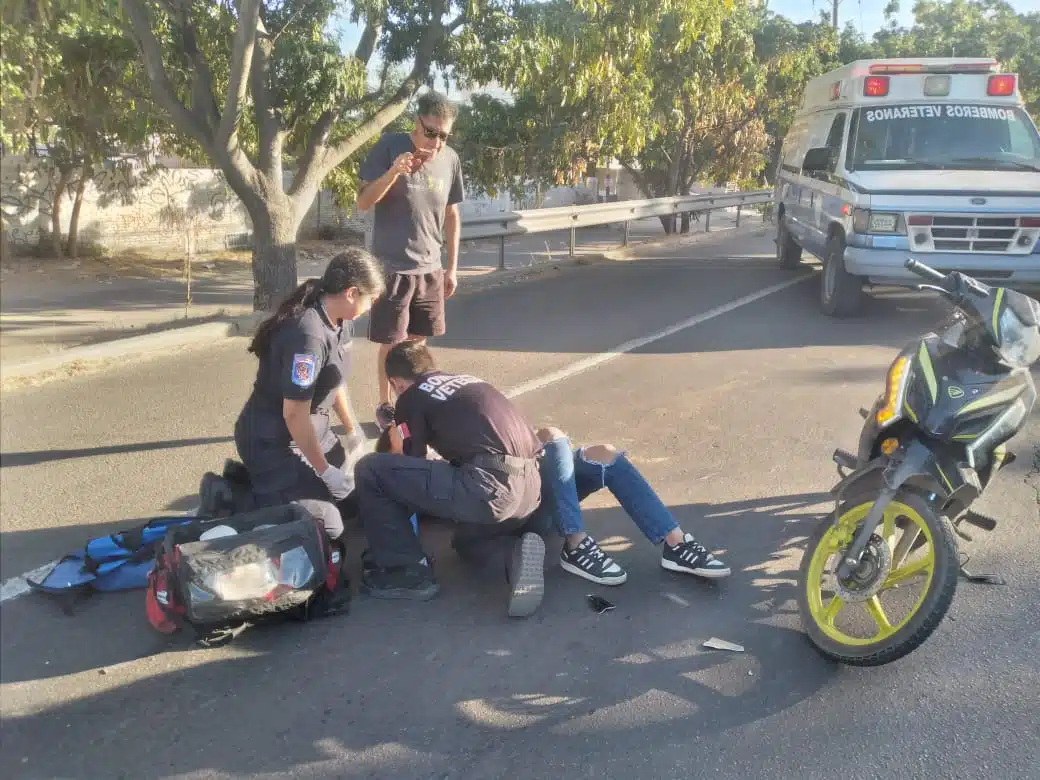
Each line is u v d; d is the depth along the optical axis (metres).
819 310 9.93
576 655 3.48
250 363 7.81
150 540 4.07
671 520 4.04
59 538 4.50
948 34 33.25
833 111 10.66
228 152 9.04
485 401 3.80
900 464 3.30
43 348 7.94
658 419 6.15
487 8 10.19
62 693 3.29
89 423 6.22
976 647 3.45
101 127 10.95
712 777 2.82
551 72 12.25
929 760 2.86
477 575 4.13
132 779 2.87
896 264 8.40
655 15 12.36
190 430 6.07
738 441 5.69
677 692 3.24
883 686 3.24
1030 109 32.09
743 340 8.40
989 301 3.25
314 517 3.72
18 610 3.84
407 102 10.32
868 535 3.28
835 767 2.85
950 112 9.59
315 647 3.57
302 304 3.95
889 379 3.46
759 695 3.21
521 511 3.82
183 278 13.94
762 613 3.75
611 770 2.86
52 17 5.11
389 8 9.96
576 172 17.38
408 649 3.54
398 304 5.70
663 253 16.06
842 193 9.09
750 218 24.48
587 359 7.78
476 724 3.09
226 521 3.71
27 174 11.94
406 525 3.90
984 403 3.21
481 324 9.34
